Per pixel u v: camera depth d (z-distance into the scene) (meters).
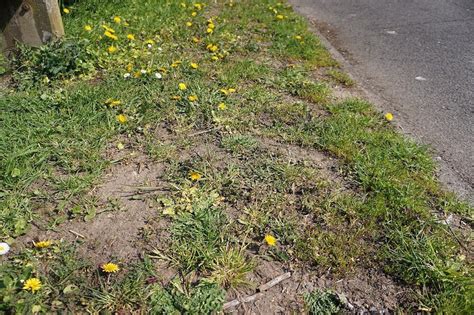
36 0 4.28
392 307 2.21
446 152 3.42
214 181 2.89
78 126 3.37
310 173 2.99
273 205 2.74
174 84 3.97
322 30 6.15
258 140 3.36
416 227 2.62
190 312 2.11
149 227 2.57
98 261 2.37
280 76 4.35
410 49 5.46
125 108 3.62
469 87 4.50
